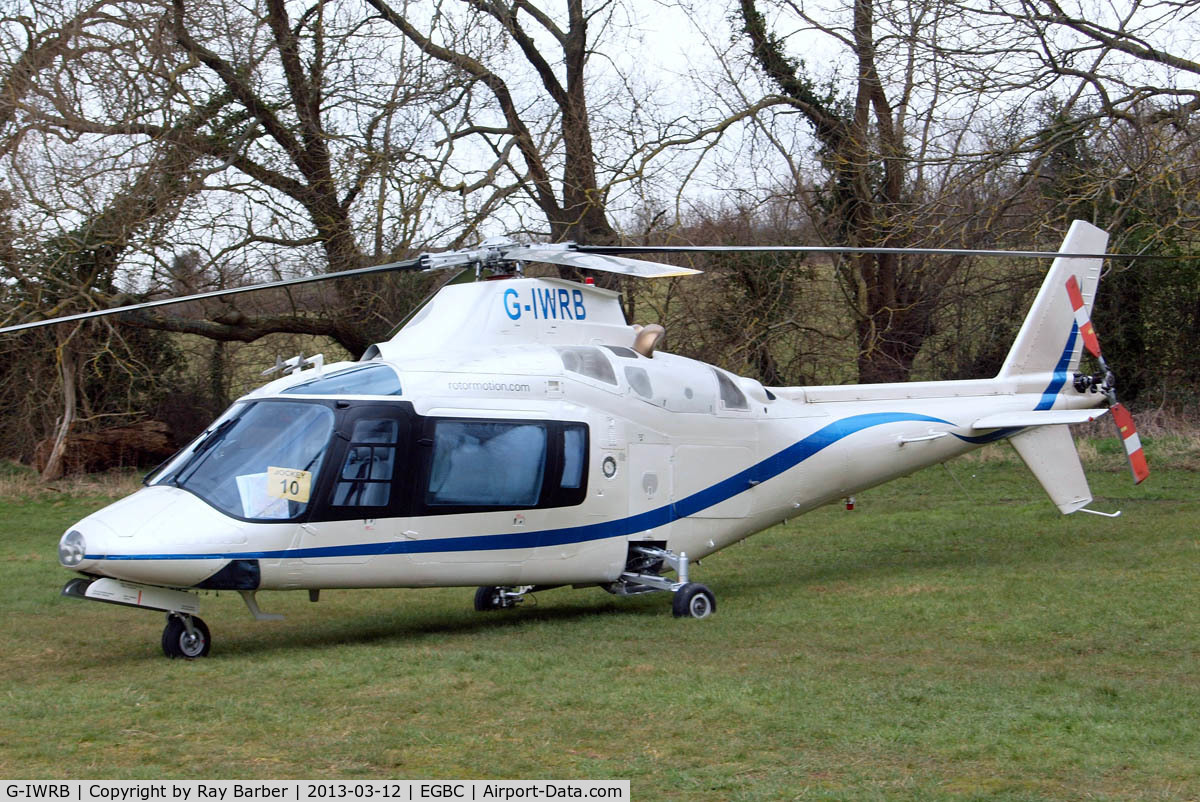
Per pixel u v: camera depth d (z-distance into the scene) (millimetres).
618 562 12109
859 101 29234
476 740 6984
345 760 6598
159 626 12070
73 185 25016
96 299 26328
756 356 30000
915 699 7824
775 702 7801
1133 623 10500
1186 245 28484
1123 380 30406
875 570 14719
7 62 25047
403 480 10562
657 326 12820
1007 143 24484
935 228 24406
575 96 30734
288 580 10078
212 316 28188
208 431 10531
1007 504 21078
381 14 28203
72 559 9328
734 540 13320
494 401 11250
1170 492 21062
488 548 11086
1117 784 5973
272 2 27797
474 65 27922
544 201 30281
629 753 6684
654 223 30031
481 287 12078
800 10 28047
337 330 29750
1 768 6465
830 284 31062
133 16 25781
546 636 10852
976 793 5844
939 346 32281
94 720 7531
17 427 28000
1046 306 15680
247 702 8016
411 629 11812
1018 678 8500
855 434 14109
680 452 12617
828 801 5766
